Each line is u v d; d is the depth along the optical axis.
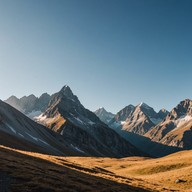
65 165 59.47
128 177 65.75
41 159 58.12
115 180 53.47
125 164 119.69
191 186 66.38
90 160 139.62
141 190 48.47
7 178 34.28
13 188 31.17
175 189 56.97
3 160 43.00
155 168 95.75
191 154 119.06
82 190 37.22
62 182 38.44
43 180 36.66
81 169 61.31
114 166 116.06
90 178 47.88
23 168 40.78
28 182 34.38
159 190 52.22
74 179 42.75
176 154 147.25
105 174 62.91
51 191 33.31
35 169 42.34
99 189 40.28
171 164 97.00
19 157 52.56
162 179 75.06
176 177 74.31
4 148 60.06
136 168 101.19
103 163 126.56
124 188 46.06
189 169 82.81
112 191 41.06
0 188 30.17
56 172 45.88
